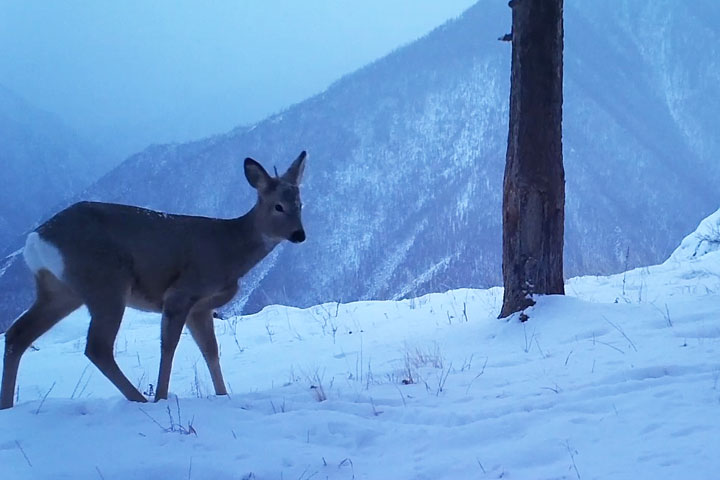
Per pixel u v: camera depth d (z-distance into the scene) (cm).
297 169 723
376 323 1121
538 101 891
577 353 708
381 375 721
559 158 908
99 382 872
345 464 453
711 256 1470
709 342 683
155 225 639
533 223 901
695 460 403
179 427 527
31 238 620
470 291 1357
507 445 460
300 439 506
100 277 610
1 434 526
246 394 641
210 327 689
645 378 587
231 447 487
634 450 429
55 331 1202
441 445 479
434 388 633
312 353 937
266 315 1300
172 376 878
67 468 456
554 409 520
